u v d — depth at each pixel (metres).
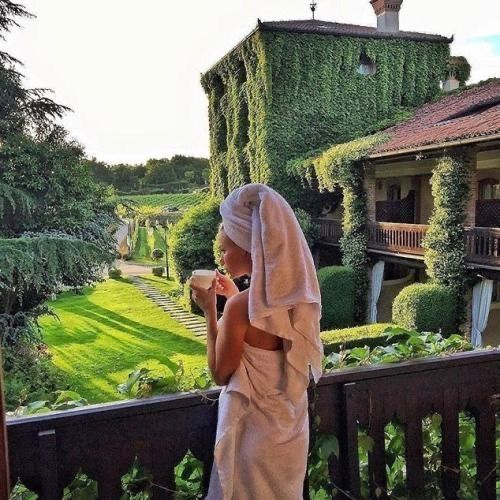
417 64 20.00
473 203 11.69
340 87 19.27
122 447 1.54
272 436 1.41
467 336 11.71
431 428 2.10
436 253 12.11
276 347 1.45
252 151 19.84
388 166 16.75
